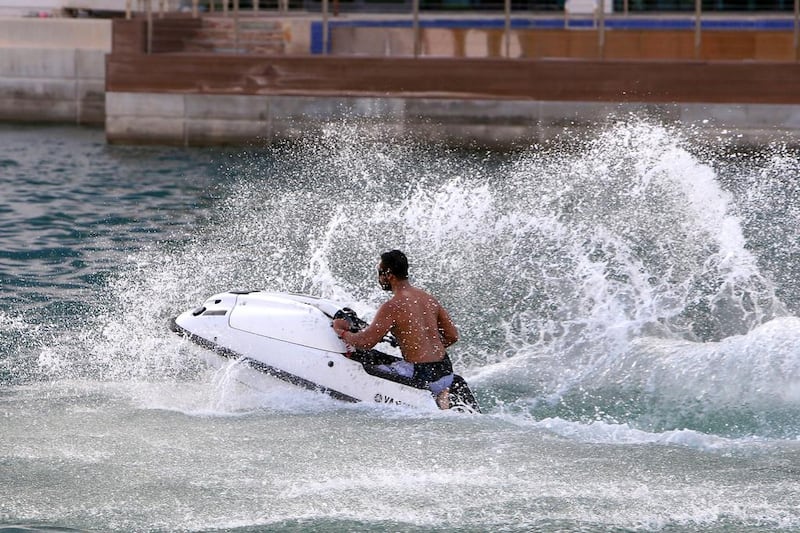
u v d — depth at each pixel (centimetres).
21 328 3731
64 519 2230
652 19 10300
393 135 9012
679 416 2880
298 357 2928
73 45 11006
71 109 10906
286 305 3009
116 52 9250
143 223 5731
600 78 8681
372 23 10350
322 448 2603
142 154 8638
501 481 2416
